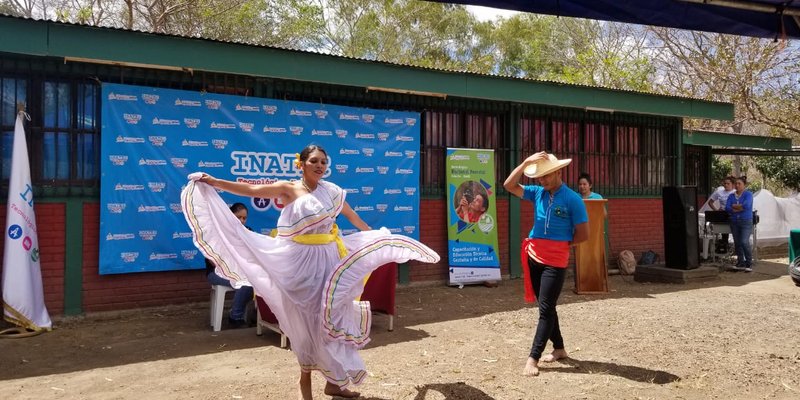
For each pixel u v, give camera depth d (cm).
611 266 1185
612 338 650
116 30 699
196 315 759
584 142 1166
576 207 514
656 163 1263
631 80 2044
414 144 946
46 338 645
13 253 654
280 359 569
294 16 2127
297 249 413
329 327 396
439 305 835
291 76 805
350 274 406
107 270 727
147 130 748
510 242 1064
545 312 522
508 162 1066
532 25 3112
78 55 684
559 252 520
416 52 2817
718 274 1123
